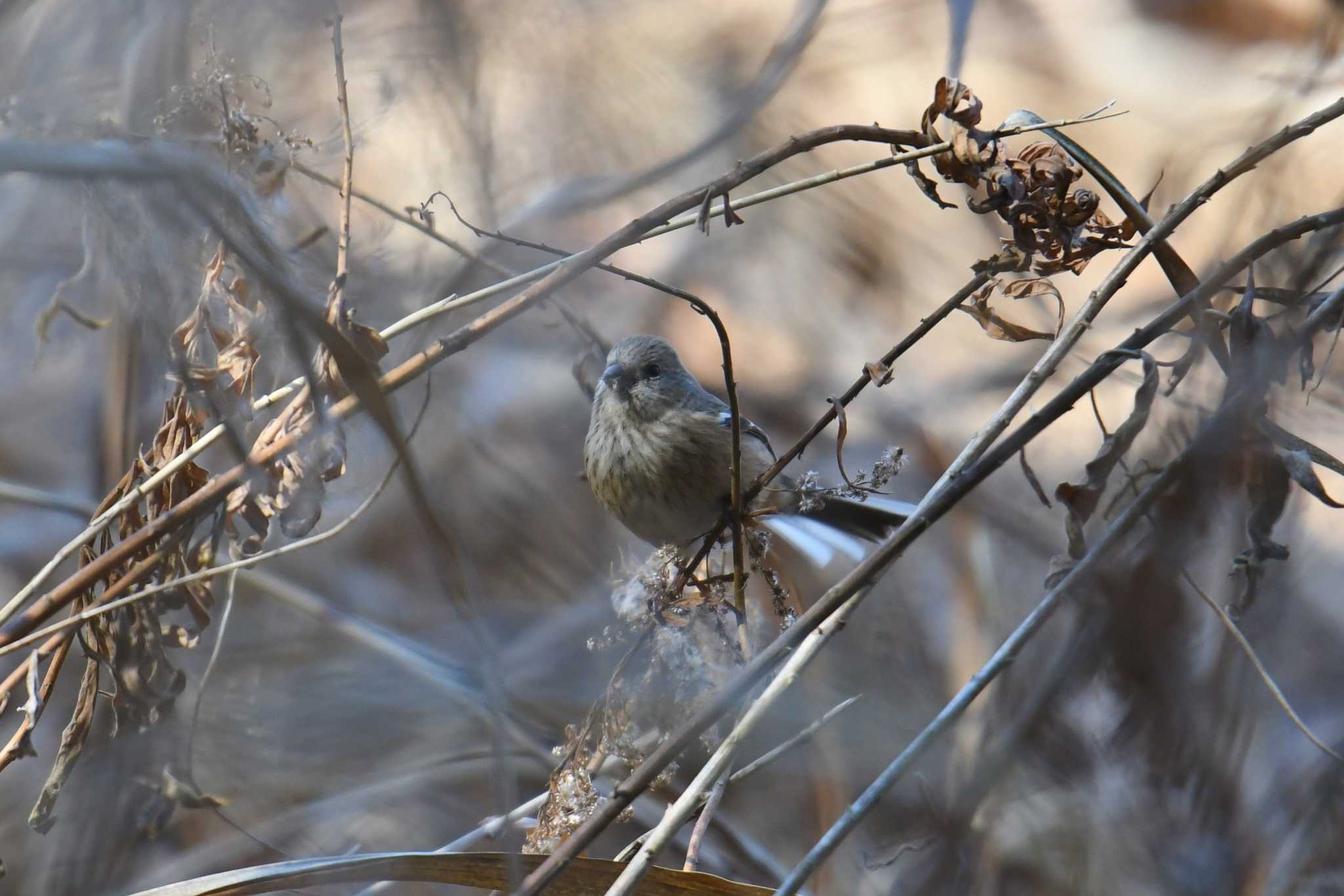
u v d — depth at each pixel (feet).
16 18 16.62
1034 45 50.85
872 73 48.62
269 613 29.12
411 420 39.22
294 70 24.25
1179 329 20.56
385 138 29.91
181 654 27.78
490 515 37.60
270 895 22.65
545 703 28.94
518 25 35.68
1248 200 26.37
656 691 17.90
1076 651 18.31
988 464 16.06
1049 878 20.01
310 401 17.15
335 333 12.87
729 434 28.19
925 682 28.94
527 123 36.22
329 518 31.94
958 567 30.22
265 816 25.63
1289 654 25.41
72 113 16.40
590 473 29.78
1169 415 19.76
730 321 44.21
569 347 40.78
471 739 26.94
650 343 28.99
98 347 30.78
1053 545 34.76
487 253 29.12
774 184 43.39
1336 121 29.55
